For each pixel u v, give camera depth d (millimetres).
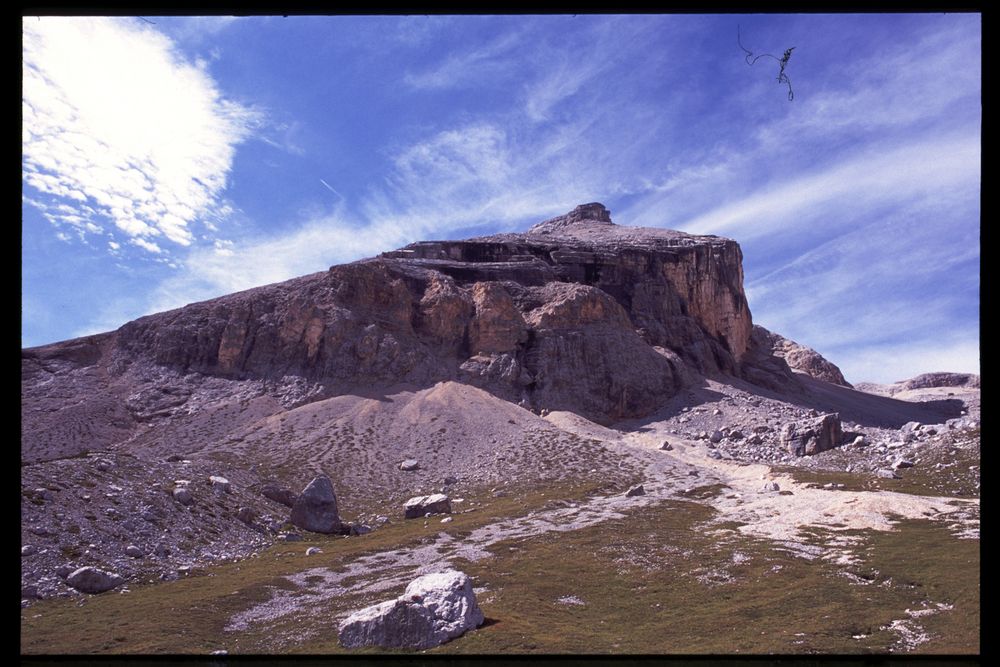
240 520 74562
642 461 118500
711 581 47188
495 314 181500
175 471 82000
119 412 150125
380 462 121938
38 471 64938
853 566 46812
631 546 60094
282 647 32344
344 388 158500
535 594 44719
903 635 30562
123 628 37625
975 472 86812
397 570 55094
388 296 180625
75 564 51844
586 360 178625
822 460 118188
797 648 28703
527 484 107062
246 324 173625
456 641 31188
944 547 50219
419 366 166500
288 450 125250
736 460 127500
